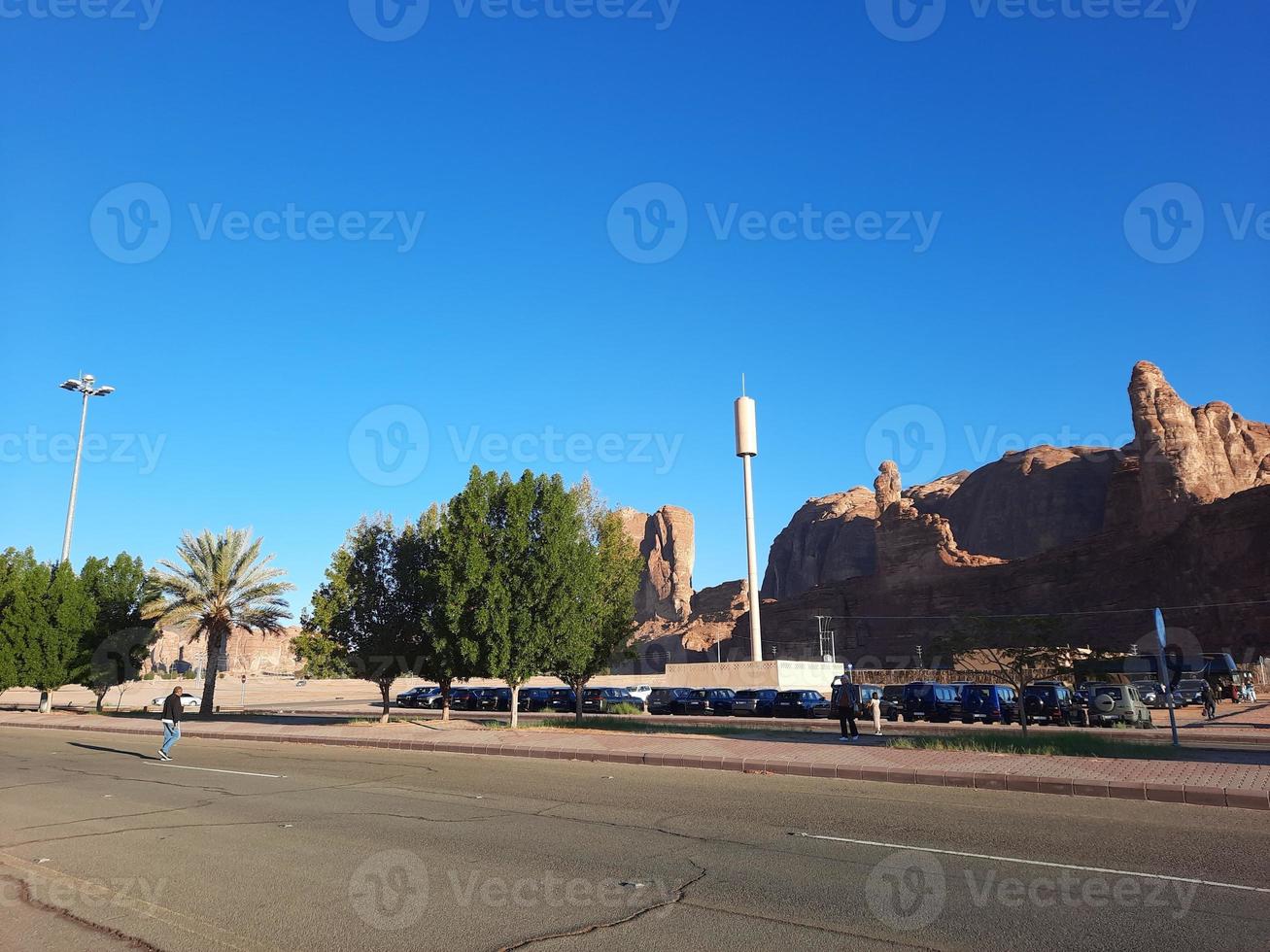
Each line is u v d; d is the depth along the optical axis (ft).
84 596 134.82
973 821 32.73
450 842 29.43
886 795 40.24
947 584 452.76
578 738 68.90
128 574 141.28
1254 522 328.70
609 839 29.71
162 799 40.63
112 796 42.16
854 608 488.02
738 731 82.38
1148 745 61.00
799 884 23.34
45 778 50.06
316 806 37.93
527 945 18.52
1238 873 24.20
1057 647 72.84
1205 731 90.99
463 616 83.87
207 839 30.37
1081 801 37.91
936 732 81.20
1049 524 564.71
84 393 137.18
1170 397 405.18
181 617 117.19
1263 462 417.28
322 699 209.56
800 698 129.08
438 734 75.05
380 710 146.72
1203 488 382.01
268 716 117.60
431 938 19.08
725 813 34.99
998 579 435.94
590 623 86.89
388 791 43.06
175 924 20.29
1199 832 30.37
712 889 22.93
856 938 18.67
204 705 121.19
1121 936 18.67
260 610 121.29
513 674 83.51
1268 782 39.45
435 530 94.53
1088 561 405.59
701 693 146.30
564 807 36.96
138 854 27.99
